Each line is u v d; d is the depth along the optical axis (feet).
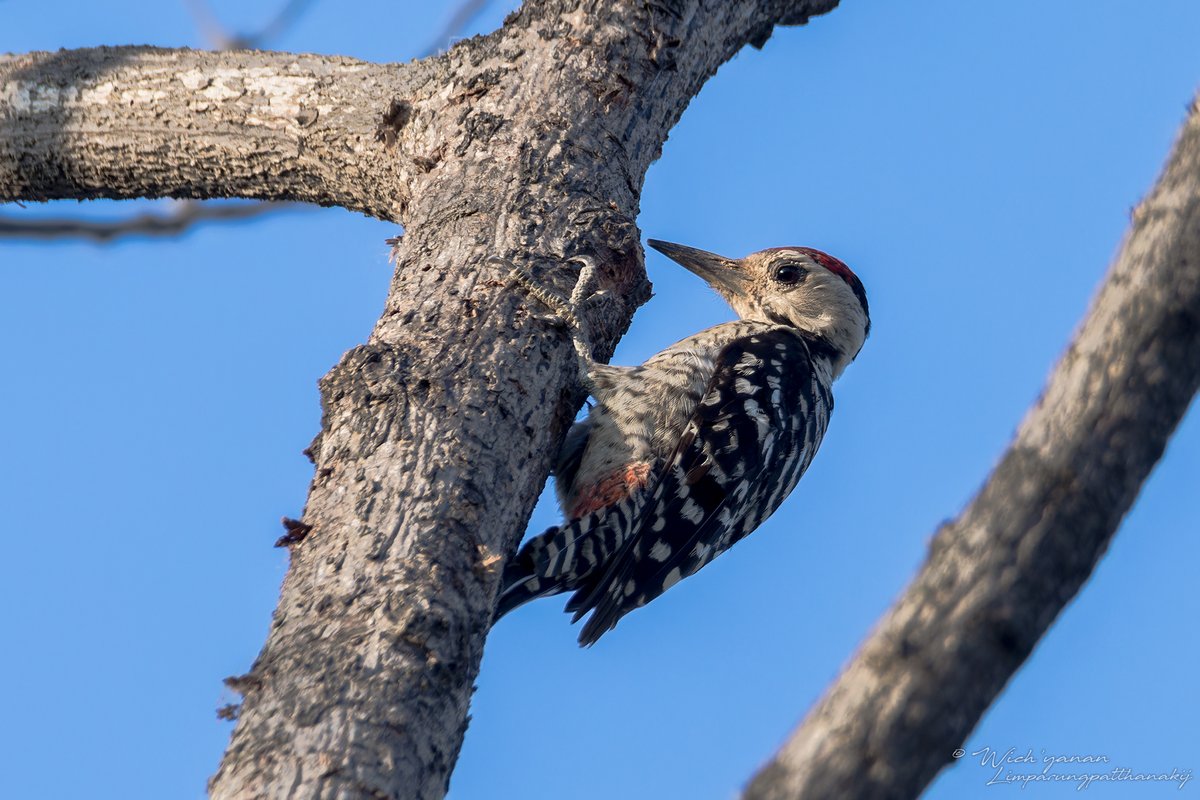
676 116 37.32
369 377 27.32
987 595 13.21
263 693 22.25
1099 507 13.39
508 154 33.12
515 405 28.14
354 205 37.70
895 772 12.78
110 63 39.04
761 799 12.82
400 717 21.91
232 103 37.40
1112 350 13.73
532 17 35.99
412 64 36.76
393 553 24.34
